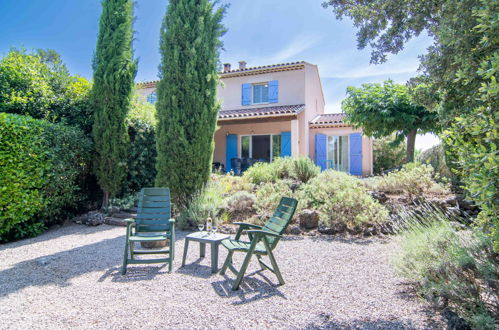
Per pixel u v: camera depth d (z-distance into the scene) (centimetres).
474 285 277
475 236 323
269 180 931
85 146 854
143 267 463
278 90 1602
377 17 415
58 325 281
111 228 766
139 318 294
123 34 933
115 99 902
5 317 297
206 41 854
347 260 466
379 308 305
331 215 650
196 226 714
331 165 1586
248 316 296
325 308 311
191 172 803
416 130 1150
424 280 311
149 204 545
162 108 823
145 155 996
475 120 257
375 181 827
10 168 638
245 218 732
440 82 350
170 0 853
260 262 427
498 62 215
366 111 1112
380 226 620
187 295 351
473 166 246
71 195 813
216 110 855
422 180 738
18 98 802
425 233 371
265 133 1581
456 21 303
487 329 240
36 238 675
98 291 364
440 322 274
